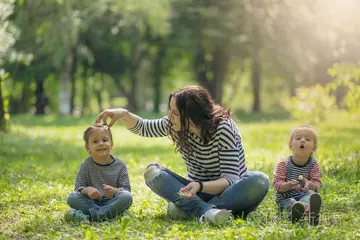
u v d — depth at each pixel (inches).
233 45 1790.1
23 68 1657.2
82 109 2076.8
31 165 528.4
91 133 297.7
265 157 583.5
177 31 1748.3
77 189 296.0
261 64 1994.3
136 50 1865.2
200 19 1750.7
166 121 311.0
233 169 282.7
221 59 1898.4
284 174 302.8
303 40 1604.3
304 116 1143.6
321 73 1471.5
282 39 1706.4
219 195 285.7
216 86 1911.9
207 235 246.7
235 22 1702.8
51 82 2081.7
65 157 625.9
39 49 1419.8
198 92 283.7
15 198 352.5
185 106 279.3
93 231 257.1
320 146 642.8
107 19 1647.4
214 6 1736.0
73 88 1940.2
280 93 2689.5
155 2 1440.7
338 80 880.9
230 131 282.0
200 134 282.5
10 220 294.2
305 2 1594.5
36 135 905.5
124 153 676.7
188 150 287.7
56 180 435.8
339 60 880.9
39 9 1230.3
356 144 704.4
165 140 880.3
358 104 869.8
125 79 2149.4
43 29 1288.1
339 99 1346.0
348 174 423.2
